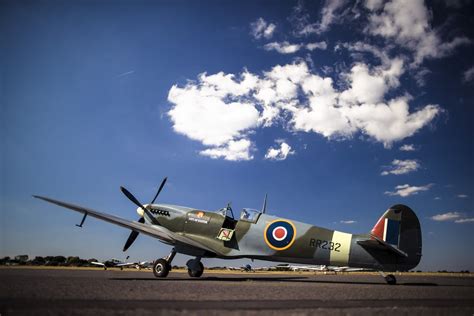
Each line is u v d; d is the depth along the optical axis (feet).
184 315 14.62
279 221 43.21
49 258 139.95
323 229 41.93
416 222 40.14
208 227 46.29
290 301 19.52
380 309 17.01
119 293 22.08
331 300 20.40
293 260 42.47
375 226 40.78
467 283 42.78
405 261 39.58
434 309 17.42
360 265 40.40
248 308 16.51
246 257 43.86
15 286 26.08
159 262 43.29
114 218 42.68
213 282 34.47
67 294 21.21
